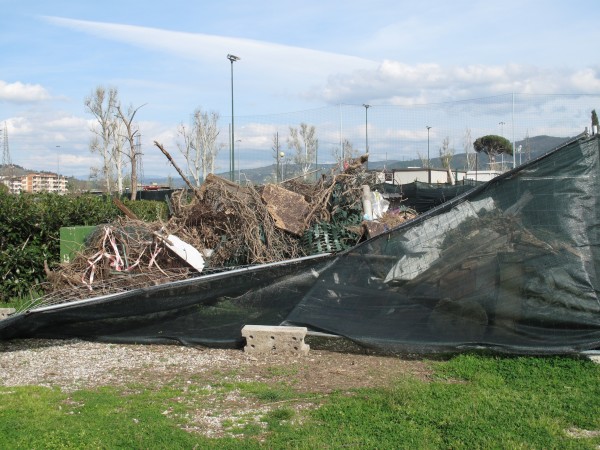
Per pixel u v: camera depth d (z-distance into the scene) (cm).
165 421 493
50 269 1059
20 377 641
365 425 476
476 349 665
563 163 673
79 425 485
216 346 746
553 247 663
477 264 681
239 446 441
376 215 1066
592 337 638
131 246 940
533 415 491
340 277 730
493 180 695
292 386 588
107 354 729
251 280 754
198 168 3153
